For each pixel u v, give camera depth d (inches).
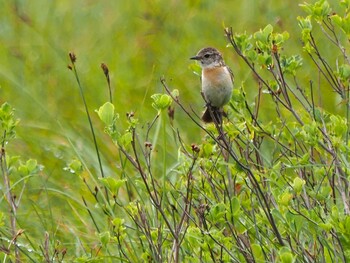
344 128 380.2
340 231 341.4
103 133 603.8
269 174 407.2
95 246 456.8
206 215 377.7
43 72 691.4
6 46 730.8
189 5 752.3
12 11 766.5
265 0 723.4
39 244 457.4
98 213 508.7
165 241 394.3
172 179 532.4
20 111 642.2
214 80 435.8
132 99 647.1
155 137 516.7
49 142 592.7
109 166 563.8
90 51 718.5
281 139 448.1
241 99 404.8
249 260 374.0
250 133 410.9
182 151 425.4
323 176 387.5
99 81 671.8
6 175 433.7
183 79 663.1
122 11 766.5
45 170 561.9
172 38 721.0
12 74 691.4
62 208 532.1
